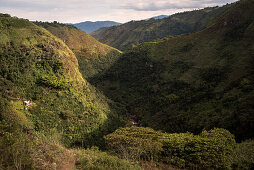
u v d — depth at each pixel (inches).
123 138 389.4
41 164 201.3
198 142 358.0
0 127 227.5
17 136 217.3
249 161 318.0
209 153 324.5
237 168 306.7
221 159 316.2
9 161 175.6
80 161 242.8
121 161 266.7
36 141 253.0
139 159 326.6
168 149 357.7
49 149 249.1
